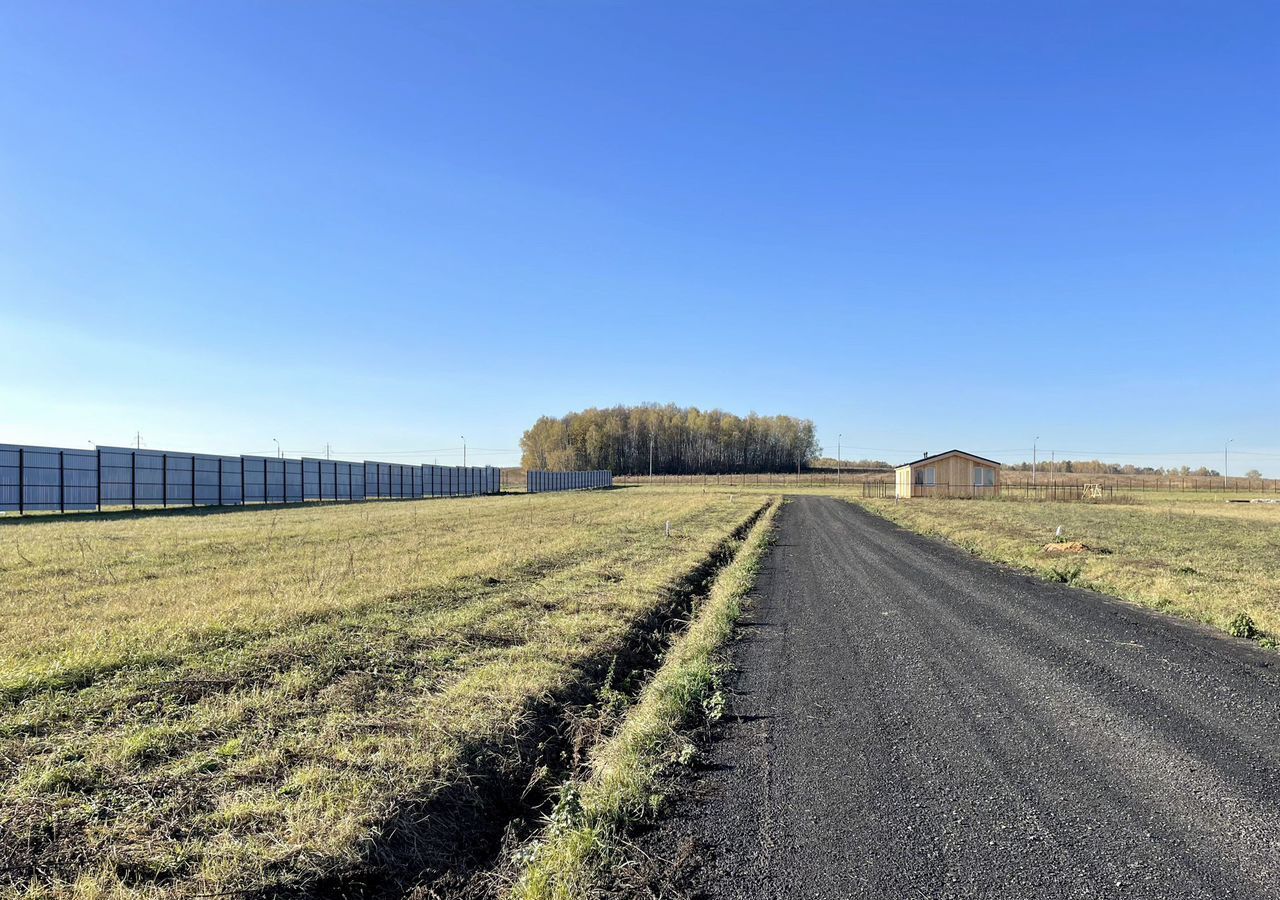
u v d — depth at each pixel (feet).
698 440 471.21
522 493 220.84
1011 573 49.75
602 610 33.09
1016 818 13.84
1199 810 14.16
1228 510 126.62
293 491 136.26
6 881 11.32
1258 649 28.04
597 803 14.56
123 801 13.74
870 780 15.67
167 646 23.97
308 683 20.84
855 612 34.83
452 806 15.07
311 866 12.24
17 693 19.06
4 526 67.26
